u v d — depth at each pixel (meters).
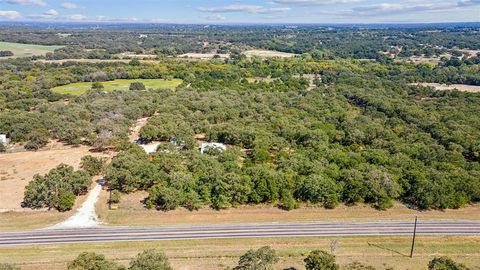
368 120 170.75
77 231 89.38
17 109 181.12
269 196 102.25
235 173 106.31
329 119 174.25
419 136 150.38
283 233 89.62
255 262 68.12
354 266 76.69
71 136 146.25
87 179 108.19
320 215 98.19
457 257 81.62
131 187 107.44
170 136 149.38
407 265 78.06
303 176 109.75
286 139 145.12
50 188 101.56
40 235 87.50
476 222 96.12
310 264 69.25
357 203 104.06
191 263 77.44
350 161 119.38
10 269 63.94
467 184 105.38
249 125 157.62
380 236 89.06
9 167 125.69
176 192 99.81
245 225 93.00
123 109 178.88
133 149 127.88
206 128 159.62
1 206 100.56
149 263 64.19
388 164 119.69
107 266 63.44
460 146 138.25
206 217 96.50
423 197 101.50
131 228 91.00
